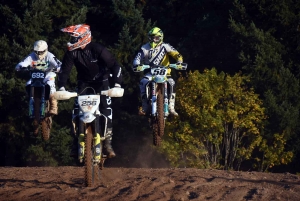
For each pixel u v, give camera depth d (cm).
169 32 8775
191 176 2522
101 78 2291
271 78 7319
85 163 2181
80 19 8038
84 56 2252
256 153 7081
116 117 7769
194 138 6391
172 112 2745
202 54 8206
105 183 2364
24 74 7719
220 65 8069
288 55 7812
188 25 8712
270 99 6962
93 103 2166
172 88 2738
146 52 2797
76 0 8612
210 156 6688
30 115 3075
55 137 7362
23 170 2927
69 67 2280
